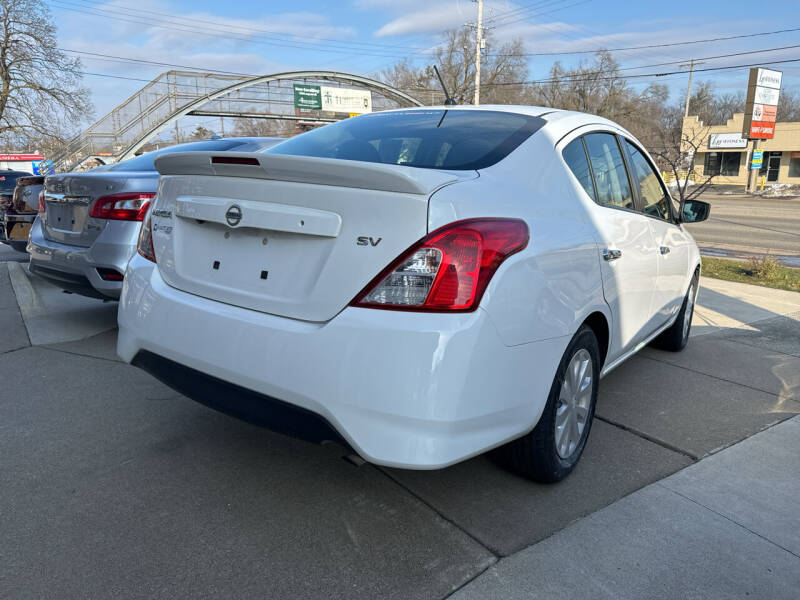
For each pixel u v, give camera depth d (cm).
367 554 214
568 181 268
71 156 3042
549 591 197
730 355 468
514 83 5831
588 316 263
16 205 677
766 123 3969
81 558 208
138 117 3203
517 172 245
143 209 421
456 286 193
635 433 321
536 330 218
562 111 312
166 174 261
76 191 436
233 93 3794
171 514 235
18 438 296
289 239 213
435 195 196
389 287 193
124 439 297
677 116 7044
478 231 198
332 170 198
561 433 259
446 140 268
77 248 435
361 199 198
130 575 201
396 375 190
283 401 206
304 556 212
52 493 248
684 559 216
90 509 237
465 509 243
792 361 455
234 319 218
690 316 484
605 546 221
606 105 6078
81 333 473
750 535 232
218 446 291
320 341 198
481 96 6016
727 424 336
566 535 227
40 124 3869
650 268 338
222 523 230
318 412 200
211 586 197
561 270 234
